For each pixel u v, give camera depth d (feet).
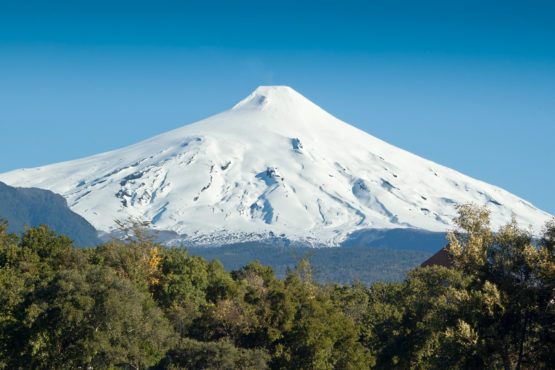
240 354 266.57
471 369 204.03
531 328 205.87
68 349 231.09
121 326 239.09
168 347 257.14
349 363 291.79
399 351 296.30
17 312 234.79
